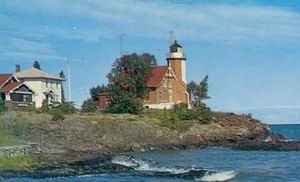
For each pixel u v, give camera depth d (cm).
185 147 8500
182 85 11319
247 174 4838
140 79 10100
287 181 4544
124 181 4622
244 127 9706
